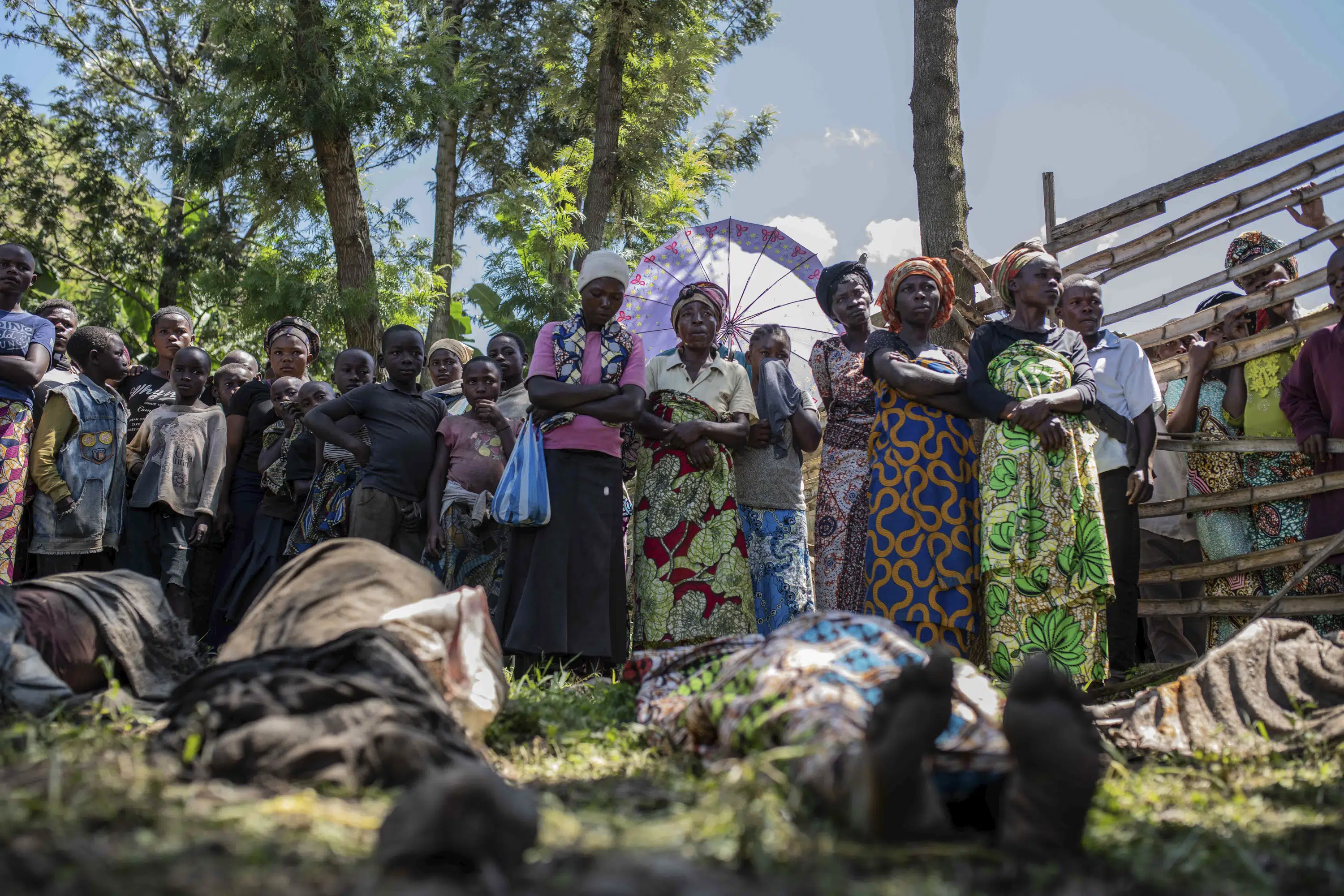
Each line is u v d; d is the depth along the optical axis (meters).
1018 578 5.02
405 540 6.12
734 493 5.68
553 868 2.13
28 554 6.27
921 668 2.34
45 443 6.01
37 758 2.75
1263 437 6.21
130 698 3.76
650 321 7.31
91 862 1.97
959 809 2.76
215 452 6.56
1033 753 2.34
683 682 4.05
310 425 6.01
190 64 22.92
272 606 3.73
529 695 4.50
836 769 2.43
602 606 5.34
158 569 6.39
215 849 2.10
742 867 2.18
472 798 2.06
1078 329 6.04
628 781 3.15
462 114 17.50
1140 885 2.25
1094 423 5.54
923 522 5.21
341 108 13.53
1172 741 3.74
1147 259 7.21
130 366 7.36
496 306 18.81
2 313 5.93
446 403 6.97
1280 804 3.05
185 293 21.11
